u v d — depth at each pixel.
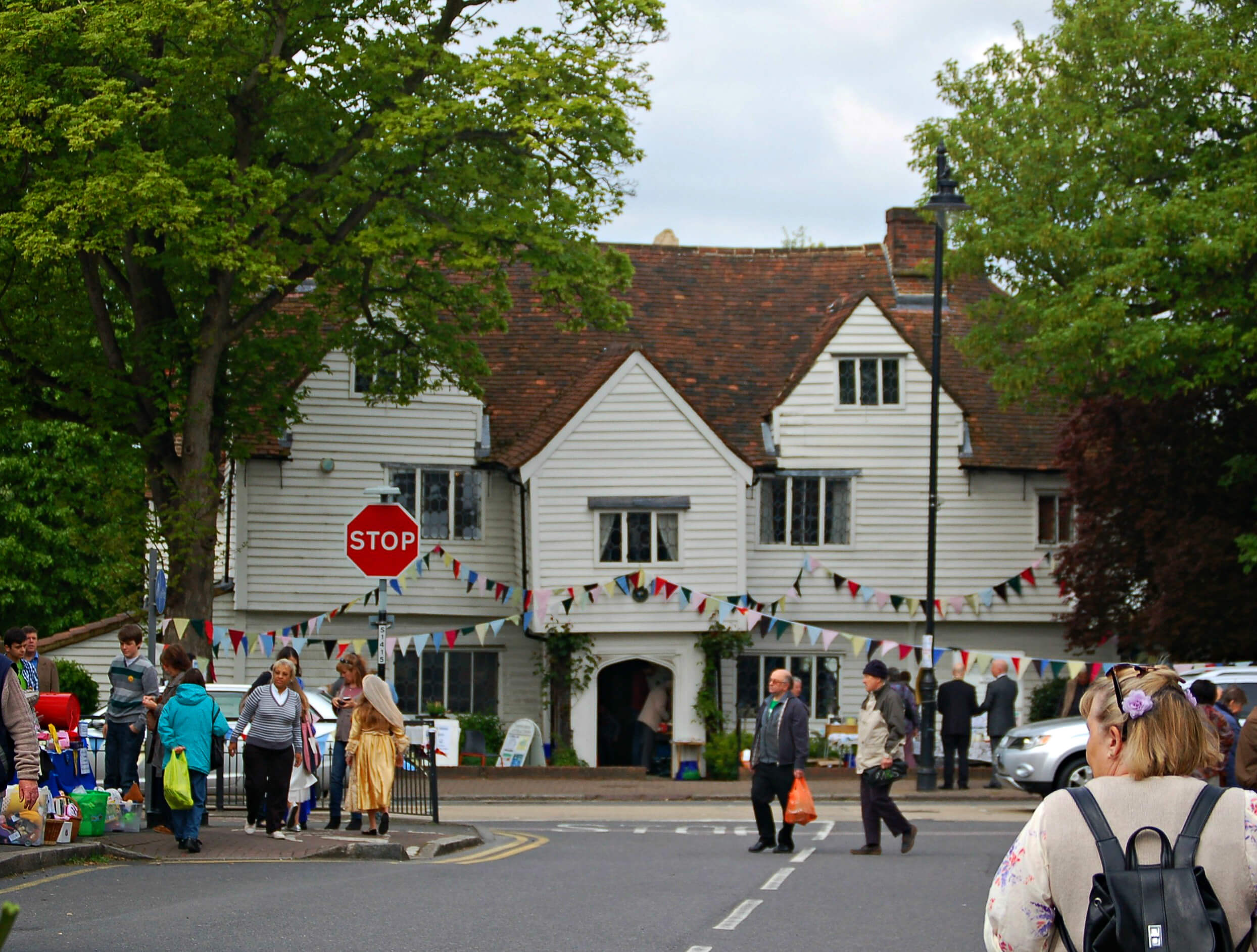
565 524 29.75
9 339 24.38
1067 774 19.95
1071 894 3.90
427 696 31.11
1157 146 24.89
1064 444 29.30
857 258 36.59
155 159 21.19
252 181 22.16
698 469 30.03
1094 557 28.56
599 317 25.88
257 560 30.56
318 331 27.78
